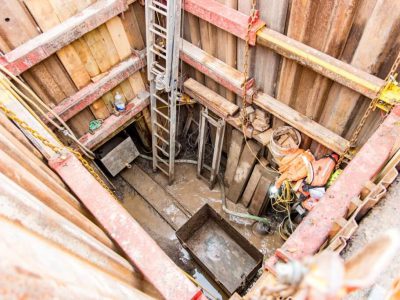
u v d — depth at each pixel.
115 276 2.60
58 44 5.03
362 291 2.45
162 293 2.82
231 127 7.28
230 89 5.98
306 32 4.45
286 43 4.61
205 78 6.77
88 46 5.64
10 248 1.08
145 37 6.45
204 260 7.19
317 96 5.09
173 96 6.52
